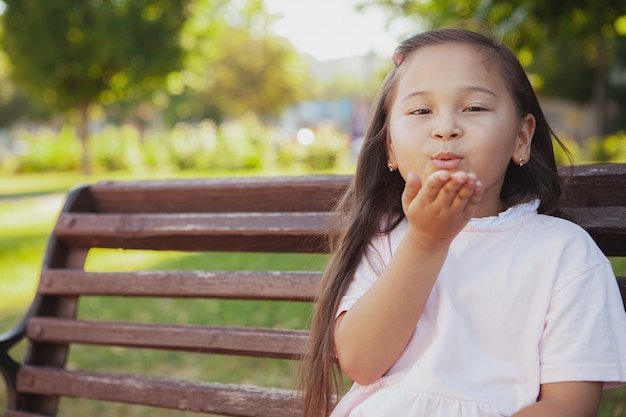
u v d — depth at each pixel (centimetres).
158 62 2133
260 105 4112
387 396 123
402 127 125
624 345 117
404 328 120
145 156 2445
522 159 130
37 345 201
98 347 361
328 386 134
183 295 184
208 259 535
